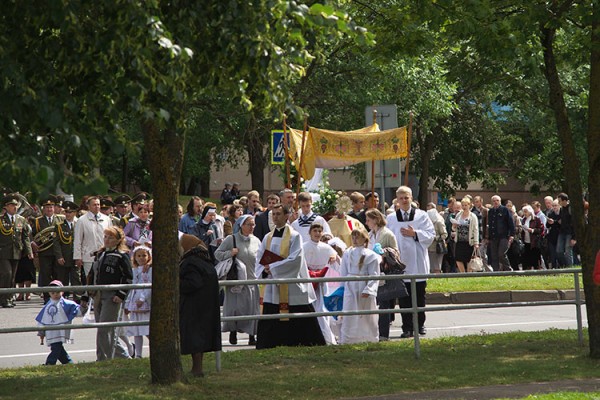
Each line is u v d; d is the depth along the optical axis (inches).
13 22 380.5
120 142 365.4
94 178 331.0
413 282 663.1
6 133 351.9
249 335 801.6
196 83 430.6
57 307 670.5
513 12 670.5
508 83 734.5
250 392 540.1
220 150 2260.1
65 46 375.2
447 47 772.6
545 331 796.6
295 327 727.1
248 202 1026.1
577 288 719.7
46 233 1110.4
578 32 717.3
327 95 1924.2
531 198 3331.7
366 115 1065.5
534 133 2854.3
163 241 535.2
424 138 2667.3
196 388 541.3
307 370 613.0
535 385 568.7
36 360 735.7
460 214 1357.0
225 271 783.1
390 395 541.0
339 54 1843.0
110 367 617.9
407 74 1893.5
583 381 580.4
